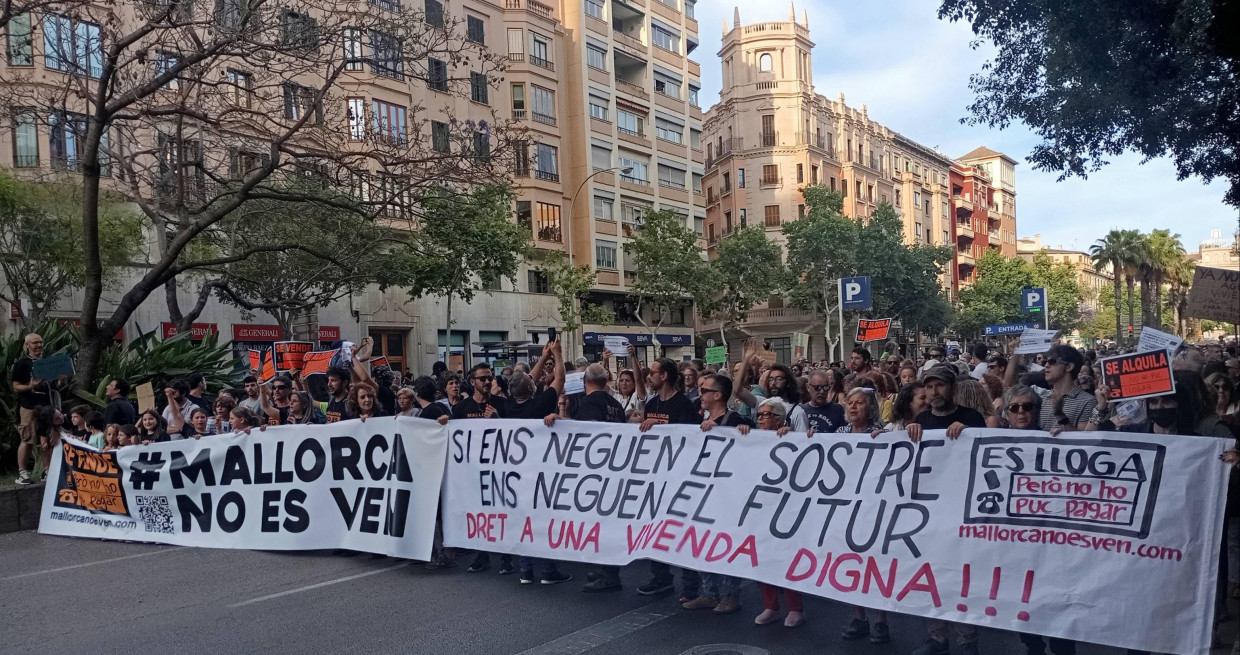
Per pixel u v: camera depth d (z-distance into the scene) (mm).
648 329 48656
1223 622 5648
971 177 88812
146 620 6766
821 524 5820
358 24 14016
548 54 43156
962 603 5172
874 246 50656
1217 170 13633
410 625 6383
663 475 6641
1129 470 4809
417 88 33500
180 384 12195
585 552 6887
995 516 5152
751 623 6301
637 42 49312
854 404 6055
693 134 54375
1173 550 4648
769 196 62250
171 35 14531
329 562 8531
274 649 5949
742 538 6137
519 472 7355
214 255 22547
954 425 5398
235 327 29328
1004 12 12930
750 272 46500
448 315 28391
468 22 38719
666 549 6453
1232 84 12188
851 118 68000
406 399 8594
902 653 5582
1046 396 8516
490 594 7191
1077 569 4863
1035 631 4910
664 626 6254
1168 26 11562
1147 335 8039
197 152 15734
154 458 9672
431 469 7828
